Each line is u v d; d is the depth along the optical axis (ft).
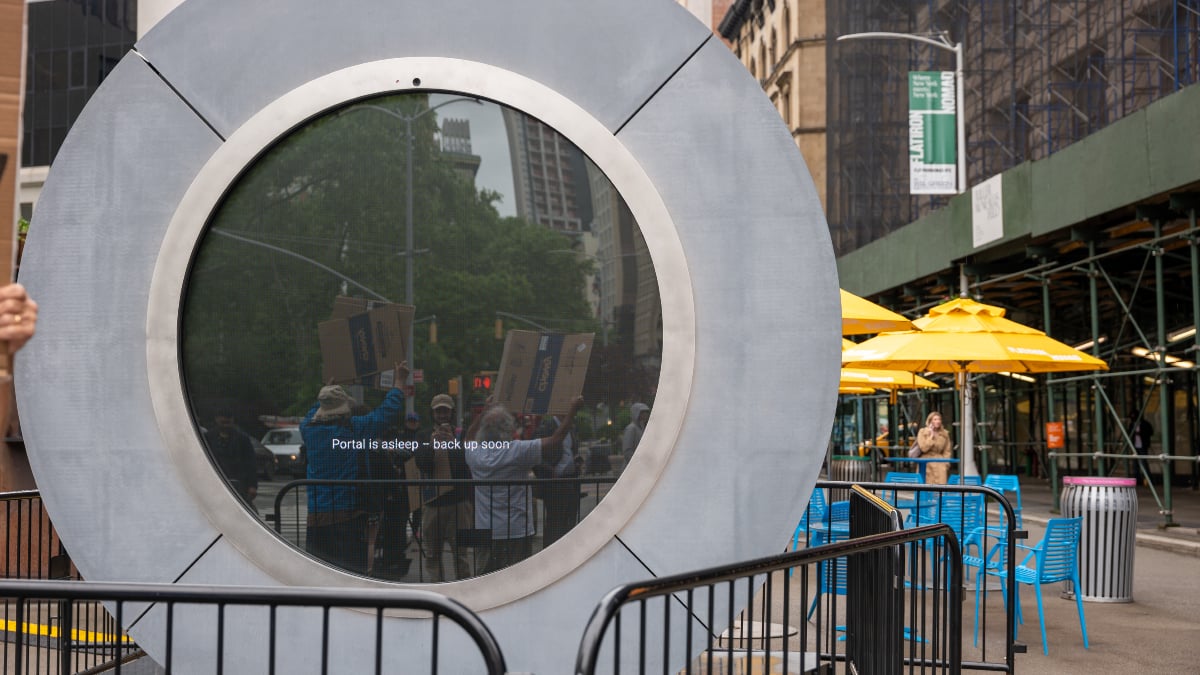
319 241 16.42
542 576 15.87
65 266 16.46
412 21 16.47
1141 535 52.65
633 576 16.07
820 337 16.10
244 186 16.52
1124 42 74.43
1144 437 76.84
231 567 16.15
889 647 15.69
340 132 16.52
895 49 122.31
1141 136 54.24
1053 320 90.53
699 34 16.33
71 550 16.28
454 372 16.22
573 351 16.22
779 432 16.11
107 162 16.51
